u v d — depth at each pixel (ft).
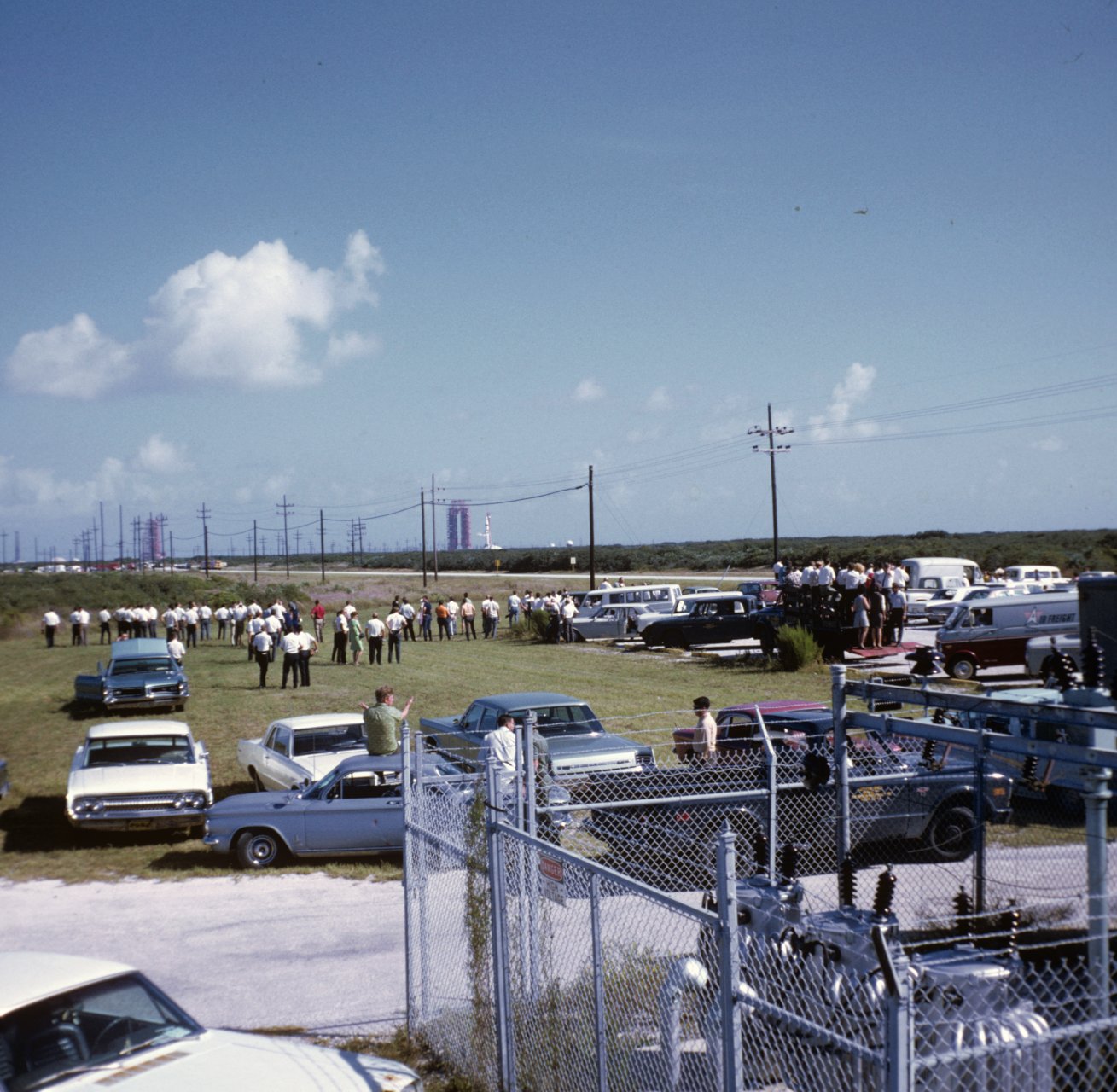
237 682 100.42
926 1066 12.46
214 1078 16.71
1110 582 18.78
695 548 451.12
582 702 52.75
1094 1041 15.70
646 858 34.60
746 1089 16.60
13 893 40.09
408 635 151.43
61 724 79.92
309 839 43.16
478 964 23.24
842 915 18.95
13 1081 16.16
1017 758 37.17
